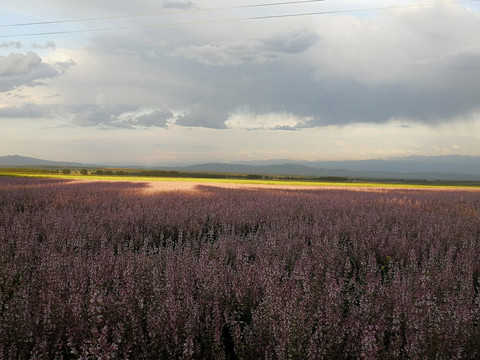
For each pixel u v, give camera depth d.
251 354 3.46
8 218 9.42
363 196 23.20
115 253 7.68
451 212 14.45
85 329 3.29
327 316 3.40
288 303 3.56
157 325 3.41
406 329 3.37
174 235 9.48
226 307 4.03
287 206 14.28
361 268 6.05
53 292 4.04
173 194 18.92
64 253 6.04
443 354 3.19
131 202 14.52
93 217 10.20
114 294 4.29
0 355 3.03
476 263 6.07
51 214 10.34
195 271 5.00
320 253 6.34
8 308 3.58
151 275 4.66
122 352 3.25
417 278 4.63
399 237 8.59
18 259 5.69
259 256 6.03
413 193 28.83
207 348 3.55
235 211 11.95
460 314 3.50
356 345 3.27
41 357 3.07
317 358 3.11
